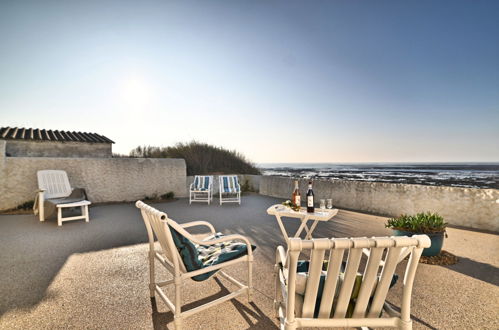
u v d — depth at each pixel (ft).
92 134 39.81
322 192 25.67
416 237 3.80
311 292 4.01
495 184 46.11
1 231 15.87
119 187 27.91
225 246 7.77
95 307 7.20
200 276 6.38
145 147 41.50
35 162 23.72
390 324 4.27
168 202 27.91
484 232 15.48
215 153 42.47
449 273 9.62
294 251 3.57
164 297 6.69
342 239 3.65
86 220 18.47
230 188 26.78
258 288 8.33
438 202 18.02
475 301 7.61
